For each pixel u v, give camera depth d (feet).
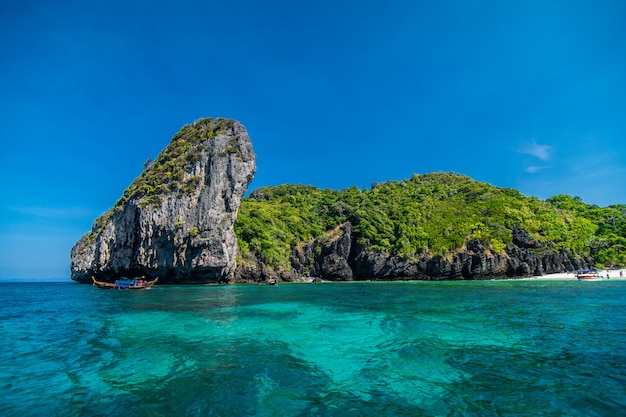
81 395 32.91
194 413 28.96
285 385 35.14
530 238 252.01
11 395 32.96
